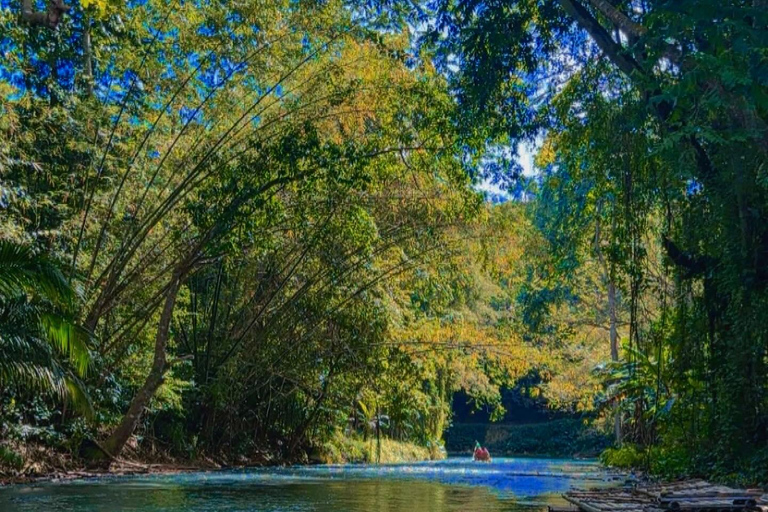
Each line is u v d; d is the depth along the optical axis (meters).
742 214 9.02
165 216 13.38
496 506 7.41
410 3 11.32
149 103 12.70
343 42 12.46
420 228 15.30
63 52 12.59
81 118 11.93
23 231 10.32
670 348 11.98
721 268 9.77
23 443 11.41
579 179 12.98
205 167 12.18
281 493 8.88
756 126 6.93
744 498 5.94
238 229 12.17
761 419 9.30
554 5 9.82
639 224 11.09
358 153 11.82
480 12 9.97
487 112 11.00
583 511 6.63
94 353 11.38
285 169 11.75
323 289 15.69
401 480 11.79
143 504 7.33
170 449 15.70
